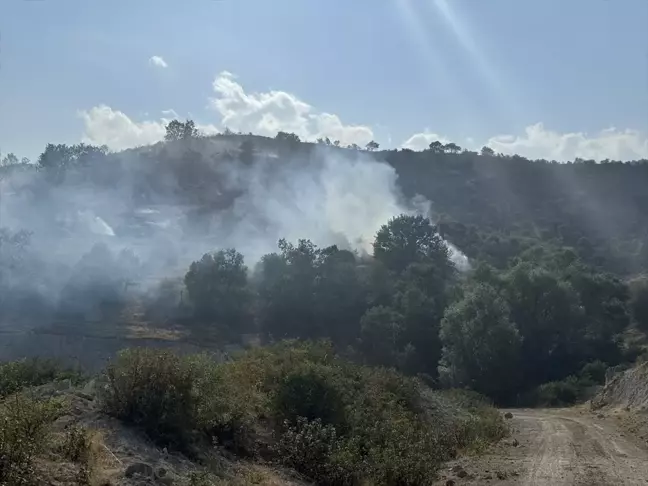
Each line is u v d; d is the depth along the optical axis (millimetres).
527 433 20047
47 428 7285
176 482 7582
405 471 11164
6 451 6273
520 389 49656
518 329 52594
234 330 51281
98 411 9281
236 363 14625
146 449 8570
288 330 53875
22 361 13234
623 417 24719
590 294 60031
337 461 10602
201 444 9891
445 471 12820
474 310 50500
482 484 11344
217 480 8477
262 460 10547
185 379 9945
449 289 60719
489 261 76750
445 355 51094
